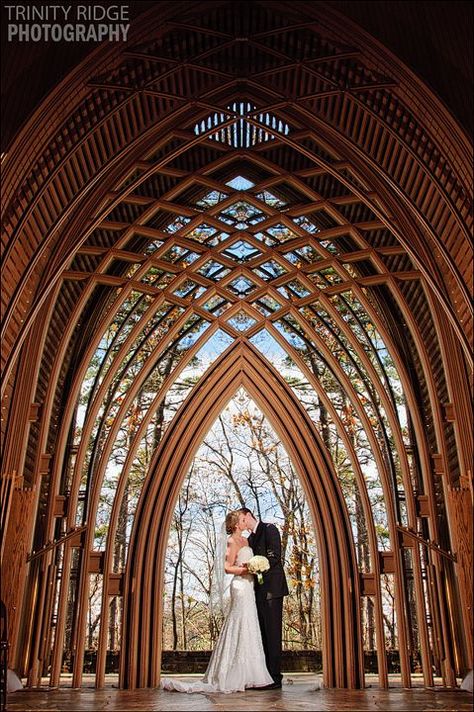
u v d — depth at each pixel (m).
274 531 7.79
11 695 6.72
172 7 6.63
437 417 8.67
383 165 8.04
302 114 8.29
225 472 15.08
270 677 7.22
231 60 7.72
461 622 7.96
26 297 8.04
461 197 6.76
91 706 5.46
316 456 9.09
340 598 8.51
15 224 6.77
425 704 5.63
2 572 7.62
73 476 8.67
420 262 7.84
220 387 9.38
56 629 8.05
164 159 8.12
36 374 8.49
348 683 8.05
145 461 12.04
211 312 10.00
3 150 6.02
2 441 8.07
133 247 9.69
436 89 6.39
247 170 9.65
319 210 9.46
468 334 8.00
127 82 7.22
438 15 6.20
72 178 7.60
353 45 6.68
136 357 9.76
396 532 8.59
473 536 7.67
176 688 7.20
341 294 9.77
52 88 6.29
